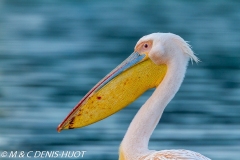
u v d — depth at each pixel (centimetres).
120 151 811
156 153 784
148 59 820
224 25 3341
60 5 3962
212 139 1352
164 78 816
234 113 1547
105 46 2759
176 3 3972
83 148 1285
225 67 2114
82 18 3656
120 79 827
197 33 3144
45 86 1845
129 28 3350
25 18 3625
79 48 2675
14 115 1505
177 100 1666
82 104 827
